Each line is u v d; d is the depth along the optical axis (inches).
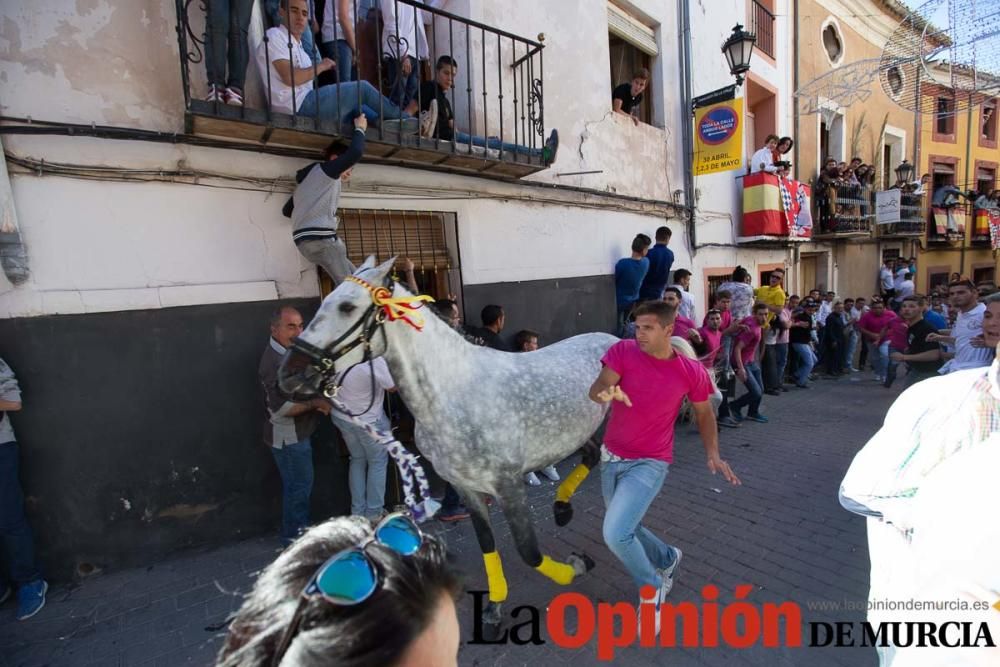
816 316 441.4
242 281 150.9
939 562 47.5
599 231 263.0
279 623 26.0
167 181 138.2
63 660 109.7
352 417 106.4
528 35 225.0
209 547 150.3
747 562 140.3
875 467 57.9
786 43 445.4
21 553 122.5
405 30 192.4
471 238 203.9
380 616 25.7
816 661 102.3
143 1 132.9
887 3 552.4
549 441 119.3
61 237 126.2
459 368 109.5
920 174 633.6
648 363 102.7
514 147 187.9
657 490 106.0
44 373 126.0
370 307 98.0
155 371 139.6
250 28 148.8
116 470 136.4
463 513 175.2
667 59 310.8
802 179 475.2
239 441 152.9
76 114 126.3
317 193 143.9
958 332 190.2
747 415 292.0
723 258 378.6
